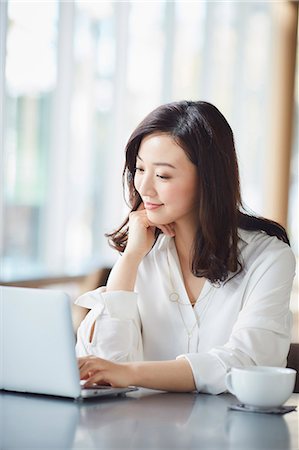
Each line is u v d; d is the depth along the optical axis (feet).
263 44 25.93
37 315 6.97
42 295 6.95
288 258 8.39
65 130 18.69
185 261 8.71
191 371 7.54
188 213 8.45
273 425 6.32
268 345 7.88
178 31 22.44
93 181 19.97
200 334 8.52
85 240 19.89
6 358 7.18
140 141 8.32
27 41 17.48
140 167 8.29
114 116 20.36
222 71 24.40
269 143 26.14
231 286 8.45
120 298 8.46
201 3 23.25
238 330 7.97
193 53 23.11
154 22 21.54
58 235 18.75
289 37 25.94
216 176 8.14
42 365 7.00
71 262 19.56
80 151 19.51
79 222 19.69
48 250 18.58
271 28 26.07
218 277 8.32
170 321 8.66
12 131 17.43
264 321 7.97
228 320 8.42
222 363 7.61
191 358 7.61
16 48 17.25
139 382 7.33
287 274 8.32
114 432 5.92
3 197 16.99
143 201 8.57
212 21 23.77
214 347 8.04
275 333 7.98
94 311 8.50
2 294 7.13
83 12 19.25
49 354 6.97
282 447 5.68
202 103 8.27
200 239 8.31
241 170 25.61
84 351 8.43
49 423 6.15
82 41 19.29
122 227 9.09
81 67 19.35
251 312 8.07
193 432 6.01
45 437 5.74
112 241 9.20
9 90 17.22
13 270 17.07
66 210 18.85
